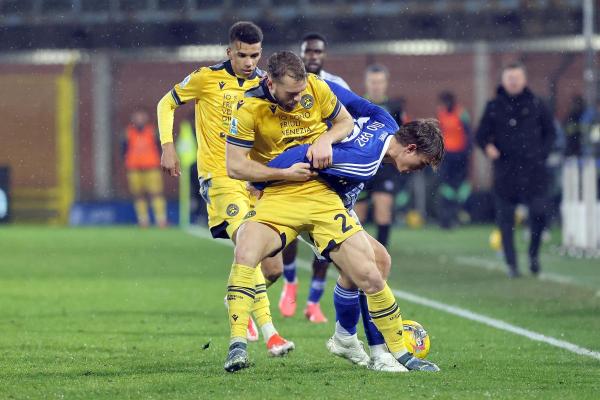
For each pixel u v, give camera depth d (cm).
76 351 2109
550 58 7212
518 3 6938
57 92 7469
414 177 6919
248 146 1795
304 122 1819
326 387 1684
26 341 2253
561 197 6384
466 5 7006
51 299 3092
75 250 4984
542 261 4434
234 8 7225
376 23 7119
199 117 2288
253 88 1800
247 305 1803
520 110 3750
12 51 7581
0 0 7456
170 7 7319
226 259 4494
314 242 1836
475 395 1625
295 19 7112
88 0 7419
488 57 7375
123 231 6438
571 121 5584
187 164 6762
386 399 1587
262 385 1703
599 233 4653
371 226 6203
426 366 1867
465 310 2850
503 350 2152
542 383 1748
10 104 7512
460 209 6962
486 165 7356
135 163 6781
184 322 2586
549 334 2394
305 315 2678
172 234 6128
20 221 7394
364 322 1895
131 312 2788
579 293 3259
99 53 7562
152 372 1845
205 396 1609
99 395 1627
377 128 1853
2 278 3728
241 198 2233
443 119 6425
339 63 7462
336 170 1802
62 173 7375
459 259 4522
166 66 7619
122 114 7644
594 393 1658
